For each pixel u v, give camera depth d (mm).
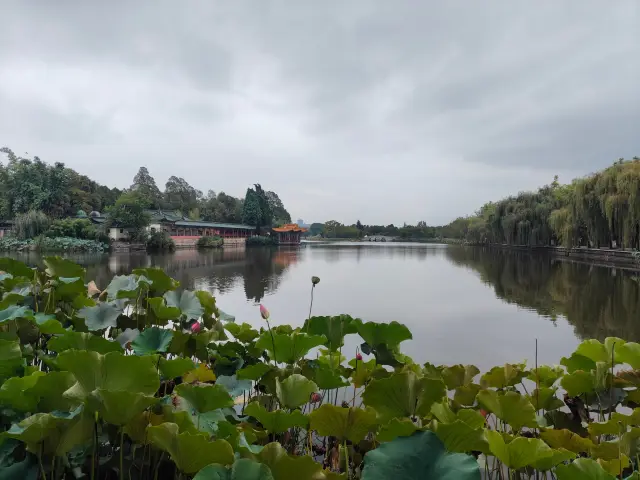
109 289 2578
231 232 61906
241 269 22203
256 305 10398
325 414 1335
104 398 1011
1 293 2607
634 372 1851
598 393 1833
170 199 75625
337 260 31688
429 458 924
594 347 1953
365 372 2084
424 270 22344
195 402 1356
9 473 1003
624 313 9562
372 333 2133
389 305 10570
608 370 1848
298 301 11227
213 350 2336
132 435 1211
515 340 6957
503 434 1323
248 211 66312
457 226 80312
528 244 39156
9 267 2818
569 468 1037
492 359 5855
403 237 107438
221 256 34906
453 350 6297
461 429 1097
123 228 39688
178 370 1567
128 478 1211
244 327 2564
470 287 14680
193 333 2213
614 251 24469
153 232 40500
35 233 34656
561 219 28797
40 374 1206
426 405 1371
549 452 1053
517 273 20219
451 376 2033
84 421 1053
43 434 974
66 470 1136
